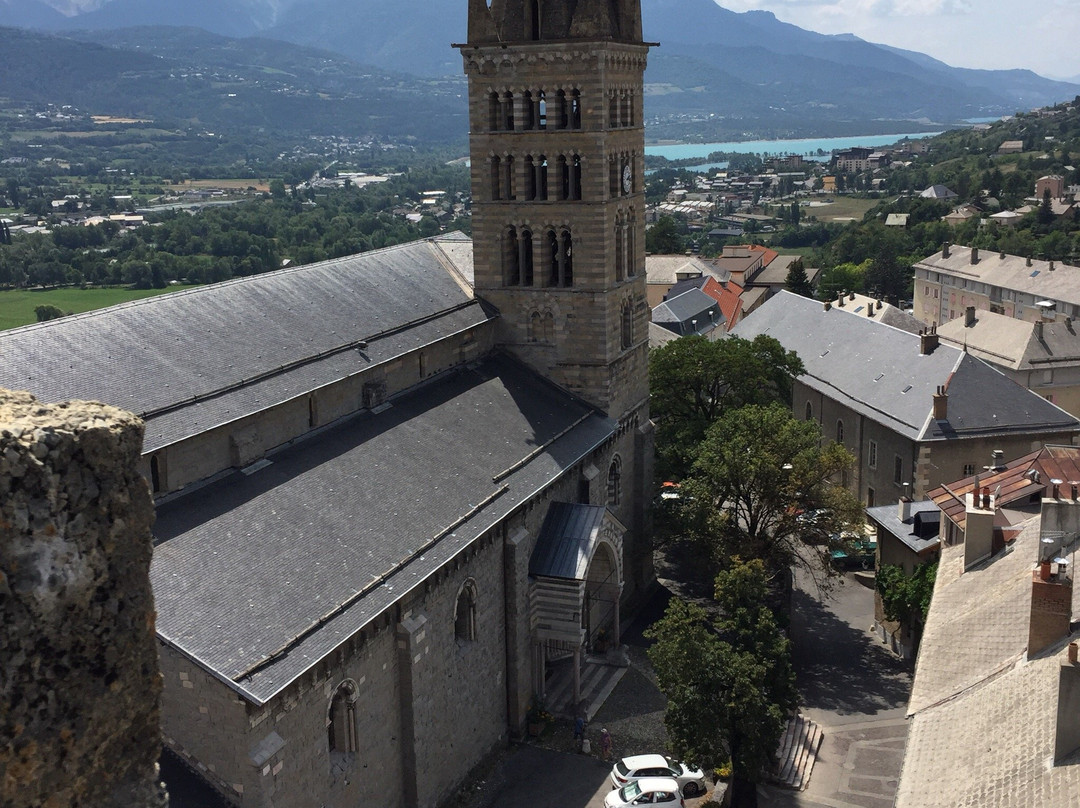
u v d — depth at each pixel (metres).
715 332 194.12
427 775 63.09
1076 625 46.16
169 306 67.38
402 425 74.81
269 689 48.03
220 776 49.41
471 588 67.88
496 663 71.88
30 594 20.75
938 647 53.19
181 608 50.38
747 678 65.00
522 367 92.38
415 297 87.25
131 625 22.59
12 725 20.72
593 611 88.81
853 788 70.69
